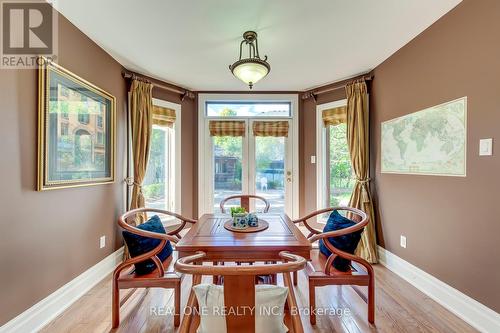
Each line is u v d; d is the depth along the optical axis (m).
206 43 2.31
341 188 3.36
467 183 1.75
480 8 1.64
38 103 1.65
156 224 1.94
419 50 2.18
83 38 2.12
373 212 2.86
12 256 1.48
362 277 1.67
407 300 1.99
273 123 3.74
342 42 2.31
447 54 1.90
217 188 3.80
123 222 1.67
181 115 3.59
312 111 3.64
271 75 3.12
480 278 1.65
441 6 1.81
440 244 1.98
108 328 1.63
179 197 3.53
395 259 2.52
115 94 2.63
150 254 1.61
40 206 1.68
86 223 2.15
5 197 1.43
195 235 1.64
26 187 1.57
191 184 3.72
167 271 1.74
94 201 2.27
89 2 1.71
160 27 2.04
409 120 2.32
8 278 1.45
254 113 3.81
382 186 2.74
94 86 2.22
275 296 0.96
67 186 1.90
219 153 3.80
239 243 1.48
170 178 3.50
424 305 1.92
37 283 1.65
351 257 1.65
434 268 2.04
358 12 1.86
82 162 2.07
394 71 2.53
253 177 3.78
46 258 1.72
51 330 1.62
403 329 1.63
